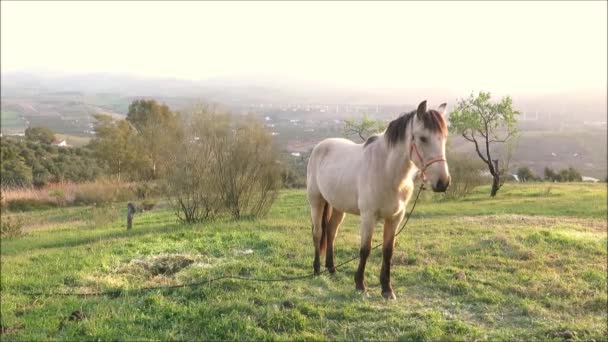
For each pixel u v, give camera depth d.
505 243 8.28
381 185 5.25
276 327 4.89
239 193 12.40
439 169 4.59
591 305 5.65
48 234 12.63
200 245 8.45
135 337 4.67
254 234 9.27
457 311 5.39
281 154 13.54
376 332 4.77
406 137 4.96
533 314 5.36
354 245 8.31
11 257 8.76
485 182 24.20
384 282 5.73
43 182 24.66
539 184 26.94
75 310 5.38
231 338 4.66
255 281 6.22
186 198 12.57
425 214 13.80
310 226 10.52
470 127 20.50
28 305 5.73
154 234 9.99
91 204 20.36
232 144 12.49
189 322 5.03
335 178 5.95
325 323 4.95
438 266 6.98
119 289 6.16
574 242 8.48
